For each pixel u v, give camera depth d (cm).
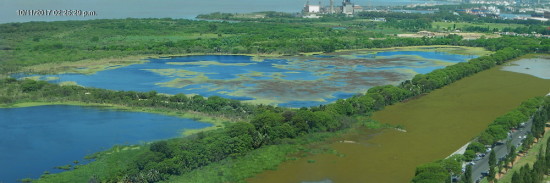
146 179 19725
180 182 19738
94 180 19450
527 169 19150
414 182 19225
